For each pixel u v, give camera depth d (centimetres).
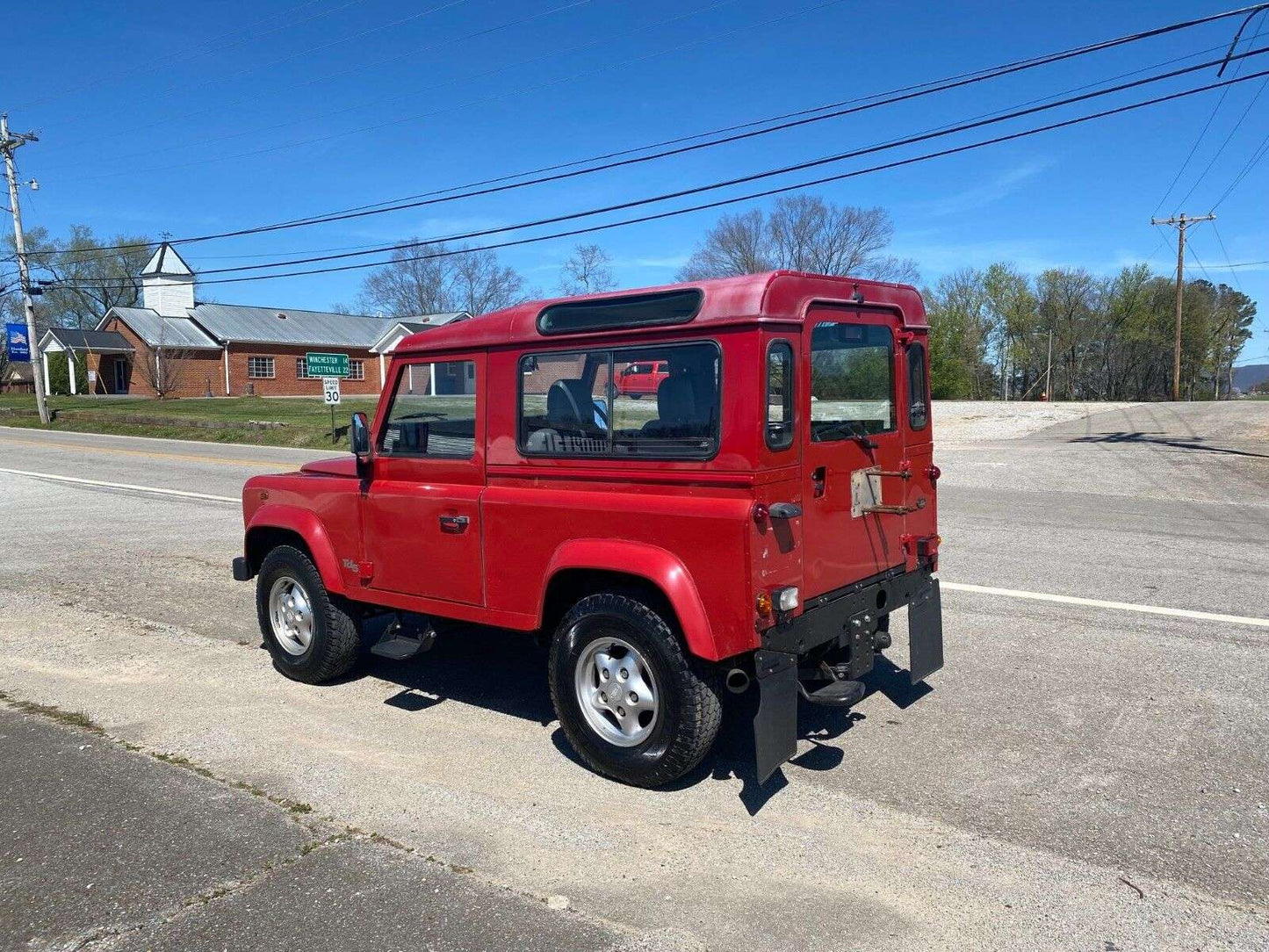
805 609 424
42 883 356
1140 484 1532
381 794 432
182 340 5091
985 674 594
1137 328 7238
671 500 411
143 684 600
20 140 3600
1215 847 374
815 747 482
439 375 506
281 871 362
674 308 411
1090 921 323
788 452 407
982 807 412
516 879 355
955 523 1177
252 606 812
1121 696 550
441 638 698
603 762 441
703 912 331
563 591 468
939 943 311
